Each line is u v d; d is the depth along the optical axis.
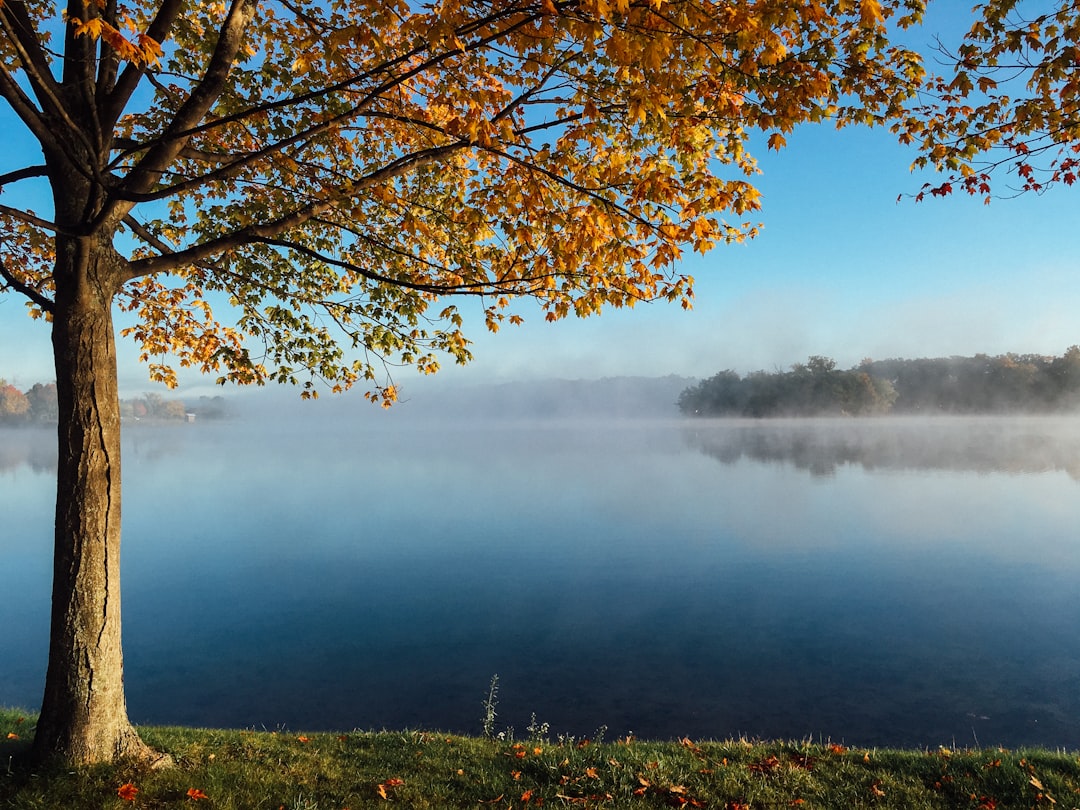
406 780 5.90
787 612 18.08
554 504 42.34
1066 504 38.34
